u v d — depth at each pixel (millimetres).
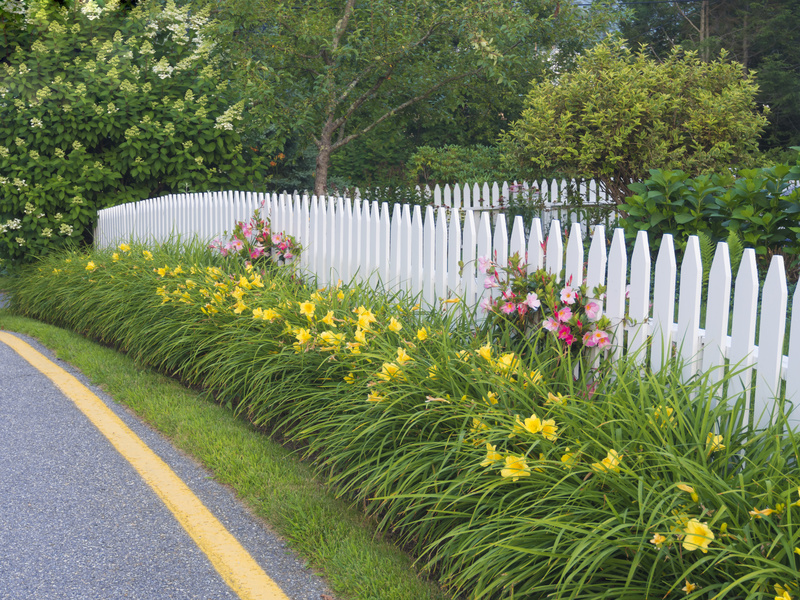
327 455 3682
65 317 7477
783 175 5750
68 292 7430
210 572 2779
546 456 2555
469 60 10727
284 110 10695
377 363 3611
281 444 4004
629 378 3080
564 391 3229
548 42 11188
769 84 27641
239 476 3570
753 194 5781
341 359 3826
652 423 2471
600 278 3527
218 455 3822
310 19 10148
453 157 16625
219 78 11430
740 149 8906
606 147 8539
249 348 4457
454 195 11562
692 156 8602
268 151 11016
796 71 29516
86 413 4652
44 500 3398
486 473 2672
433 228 4762
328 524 3072
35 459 3902
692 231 6086
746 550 2070
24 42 10367
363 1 10914
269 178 12570
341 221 5840
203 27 10695
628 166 8938
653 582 2160
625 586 2066
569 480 2492
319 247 6223
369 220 5441
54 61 10406
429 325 4059
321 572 2768
